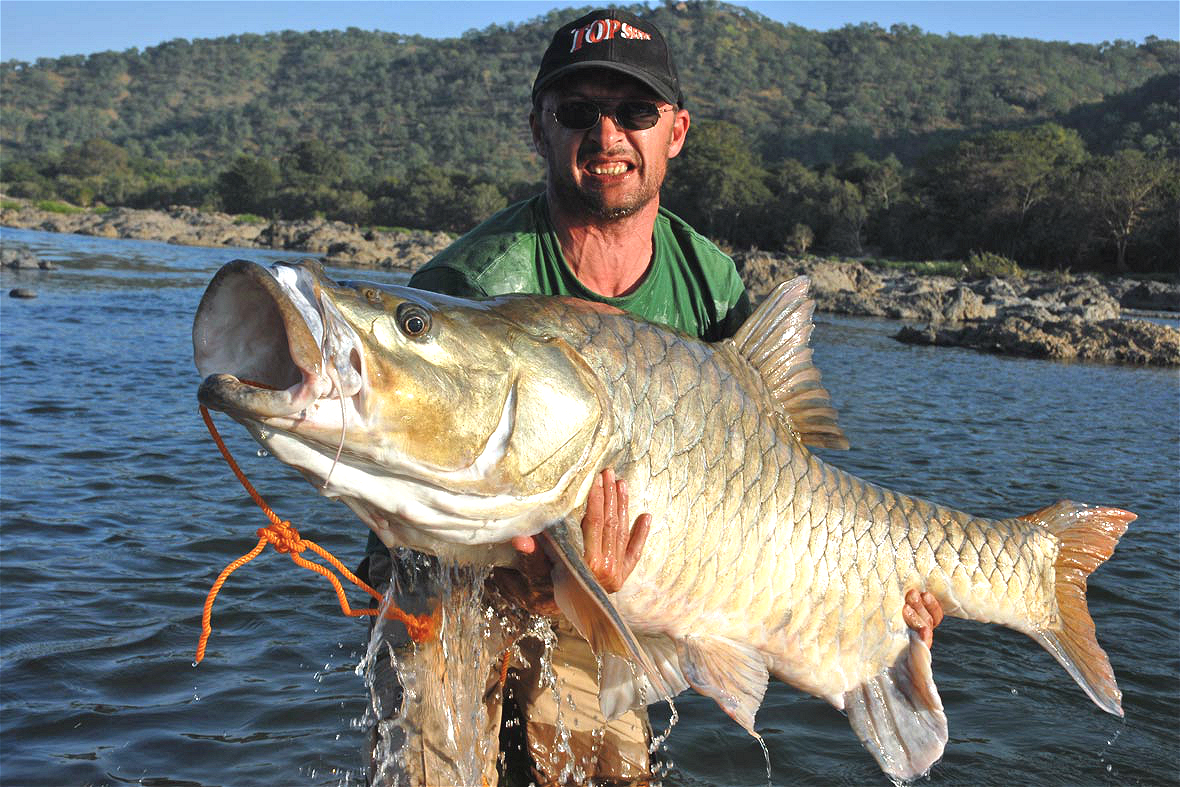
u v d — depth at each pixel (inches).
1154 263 2945.4
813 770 176.7
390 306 96.3
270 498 343.9
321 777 170.7
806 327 133.3
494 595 129.1
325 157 5600.4
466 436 98.3
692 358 119.6
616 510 109.1
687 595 119.3
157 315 971.9
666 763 177.0
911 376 832.3
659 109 135.6
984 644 238.8
